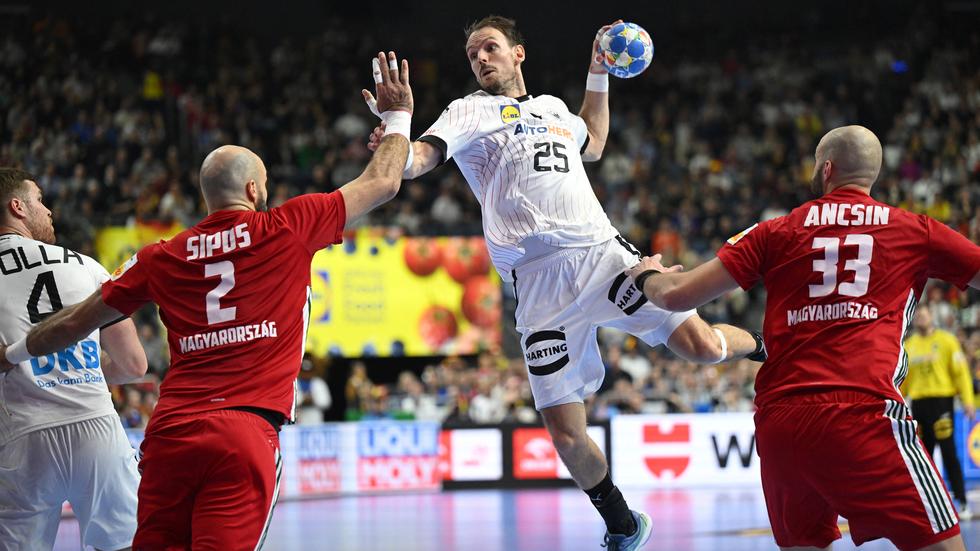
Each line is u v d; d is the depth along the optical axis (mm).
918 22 41812
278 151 34344
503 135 9477
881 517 7156
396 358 32188
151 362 24906
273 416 7289
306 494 23062
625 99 39531
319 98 37125
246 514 7027
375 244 28297
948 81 39281
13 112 32719
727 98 39531
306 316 7586
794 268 7559
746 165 36031
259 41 40781
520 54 10070
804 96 39531
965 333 26734
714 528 16047
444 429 24719
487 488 24672
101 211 29438
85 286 8820
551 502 21188
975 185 34594
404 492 24156
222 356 7238
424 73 39938
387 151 8156
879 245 7441
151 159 31141
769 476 7645
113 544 8766
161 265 7395
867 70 41062
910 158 35781
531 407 25906
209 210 7703
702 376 26266
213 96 35594
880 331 7367
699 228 32219
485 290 28859
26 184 8969
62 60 35031
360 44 40281
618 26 10086
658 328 9562
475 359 29406
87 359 8648
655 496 21766
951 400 17969
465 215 32219
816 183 8023
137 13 39625
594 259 9438
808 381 7363
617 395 25844
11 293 8555
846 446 7180
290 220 7504
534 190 9383
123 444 8781
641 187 33344
